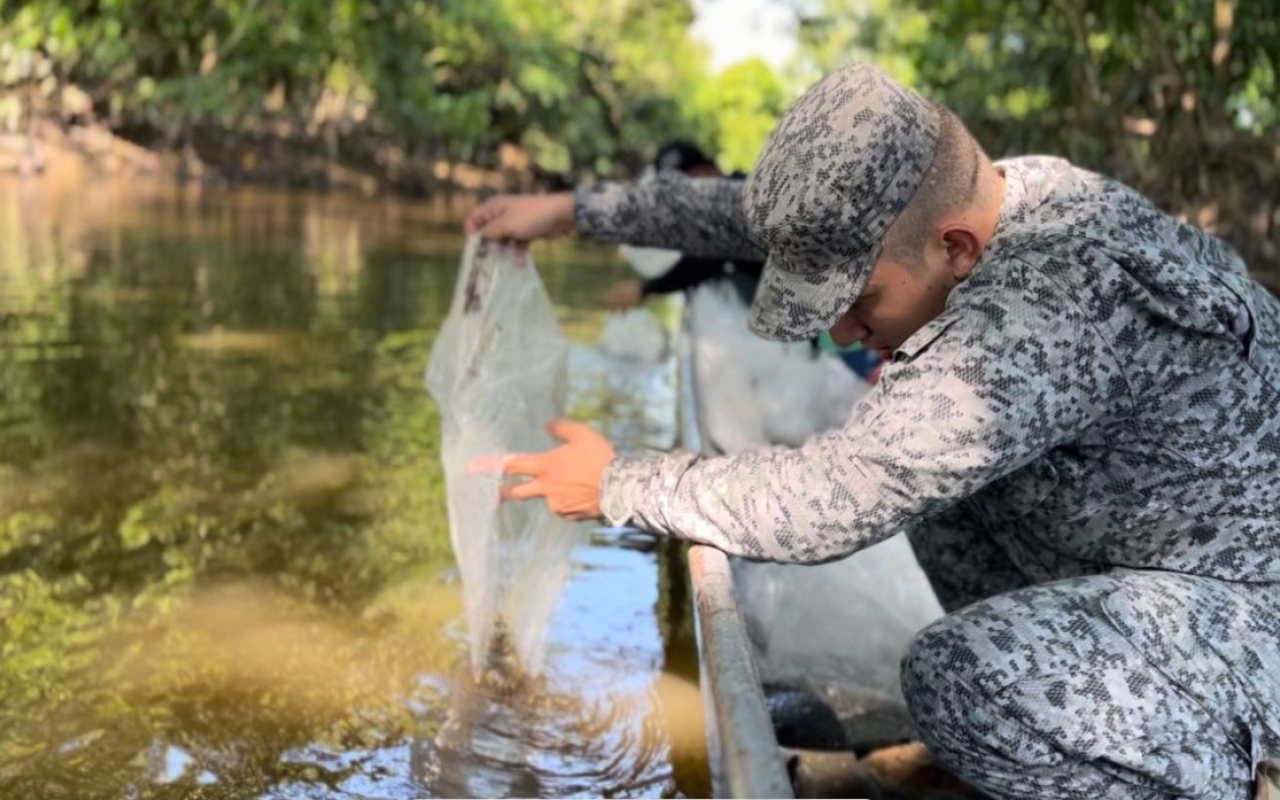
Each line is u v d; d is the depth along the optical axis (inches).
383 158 887.1
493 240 89.0
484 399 86.7
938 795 74.5
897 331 60.7
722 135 1486.2
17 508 112.1
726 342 125.7
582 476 64.1
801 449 58.3
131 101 674.2
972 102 397.4
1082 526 60.6
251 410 151.8
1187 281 54.2
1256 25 293.9
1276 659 57.7
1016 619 58.4
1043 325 54.1
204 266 291.0
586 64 1264.8
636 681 85.0
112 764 70.9
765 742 47.3
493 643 85.1
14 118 573.9
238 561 102.9
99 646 86.1
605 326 206.7
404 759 73.2
